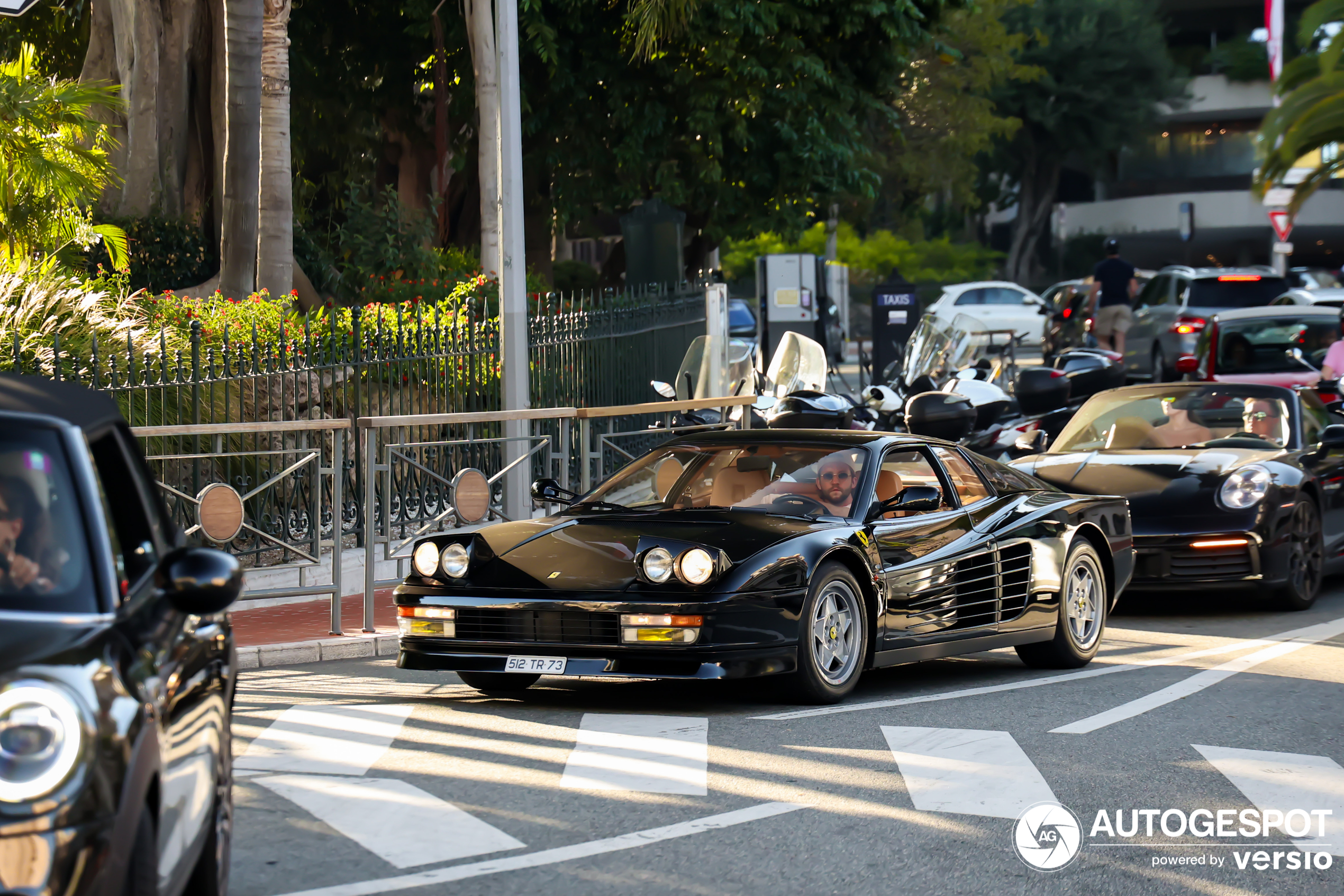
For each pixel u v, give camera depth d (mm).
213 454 10930
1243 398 12484
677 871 4871
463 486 10680
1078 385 18969
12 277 12398
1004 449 15727
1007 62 53219
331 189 28125
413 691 8375
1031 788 6004
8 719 2949
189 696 3727
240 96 16906
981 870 4930
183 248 18688
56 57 25984
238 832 5285
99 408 4008
